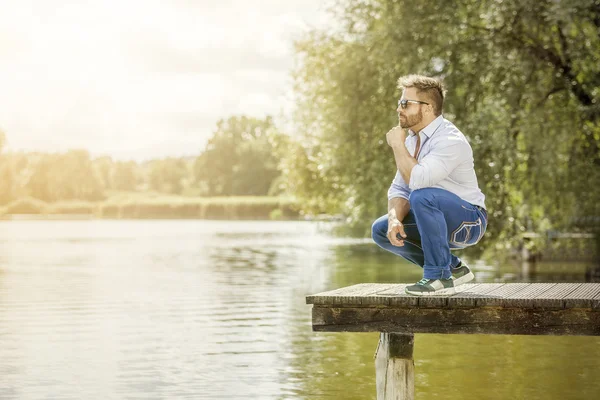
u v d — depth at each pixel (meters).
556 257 30.67
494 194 20.12
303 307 16.94
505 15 20.70
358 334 13.41
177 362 11.07
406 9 21.00
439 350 12.07
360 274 25.12
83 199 164.50
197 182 176.88
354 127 22.88
